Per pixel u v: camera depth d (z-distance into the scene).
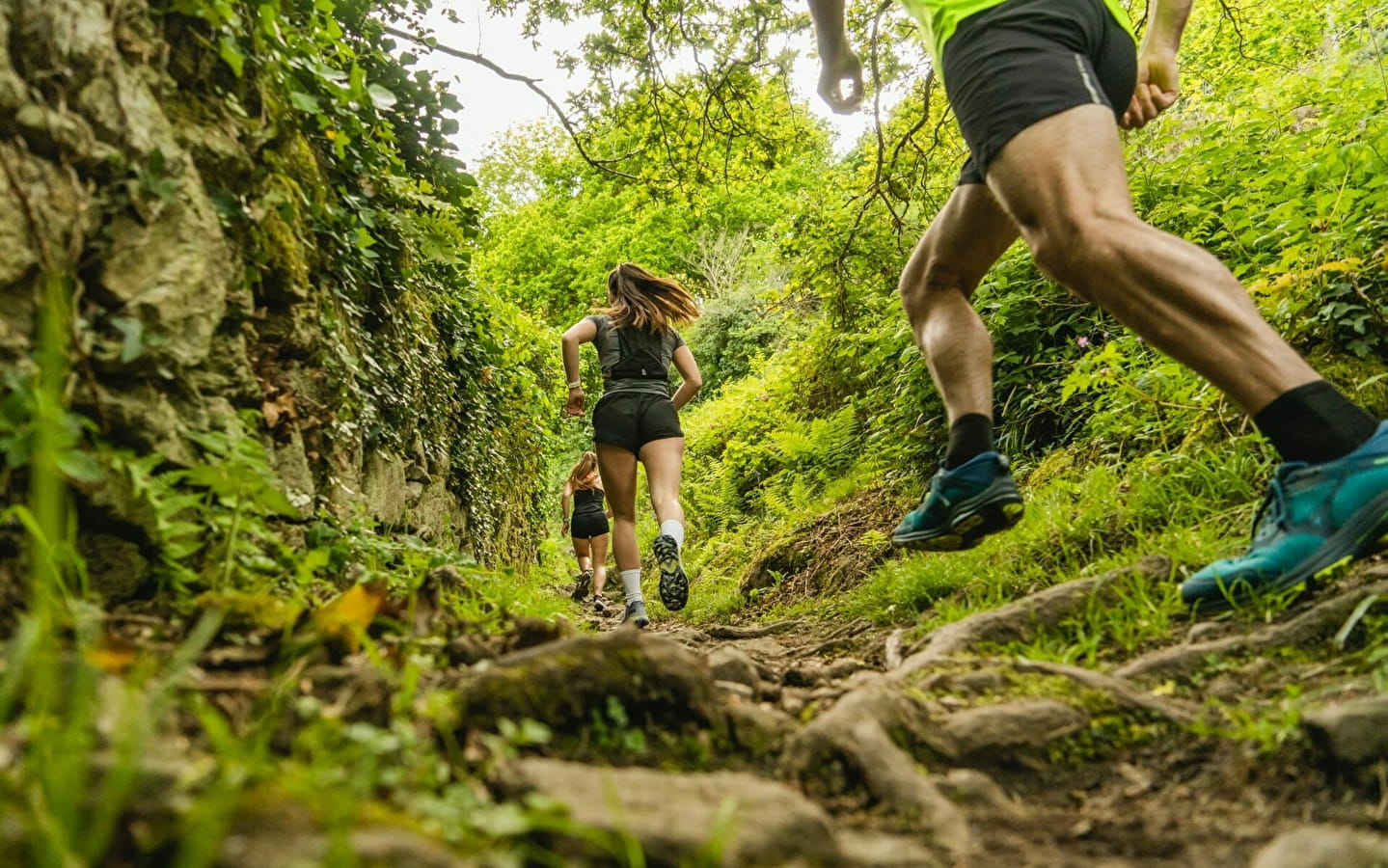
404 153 4.84
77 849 0.78
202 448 1.96
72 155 1.66
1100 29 2.14
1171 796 1.32
